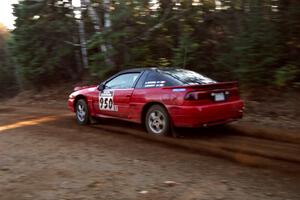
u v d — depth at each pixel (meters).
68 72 20.61
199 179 5.71
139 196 5.09
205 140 8.18
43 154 7.45
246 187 5.32
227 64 13.75
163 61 16.11
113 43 16.19
